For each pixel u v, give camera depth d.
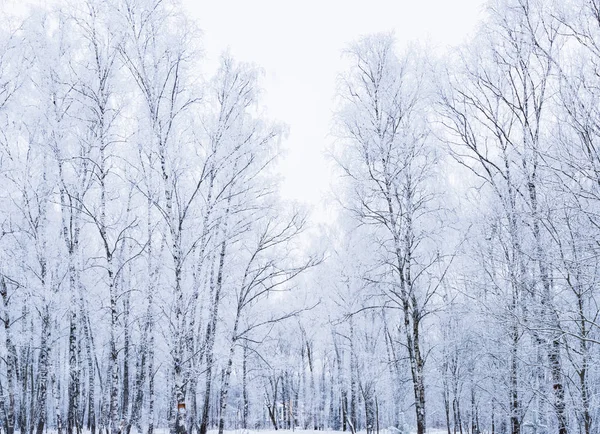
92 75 13.36
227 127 14.52
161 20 13.02
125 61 12.98
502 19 11.97
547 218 9.59
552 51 10.45
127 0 12.85
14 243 15.21
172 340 12.59
